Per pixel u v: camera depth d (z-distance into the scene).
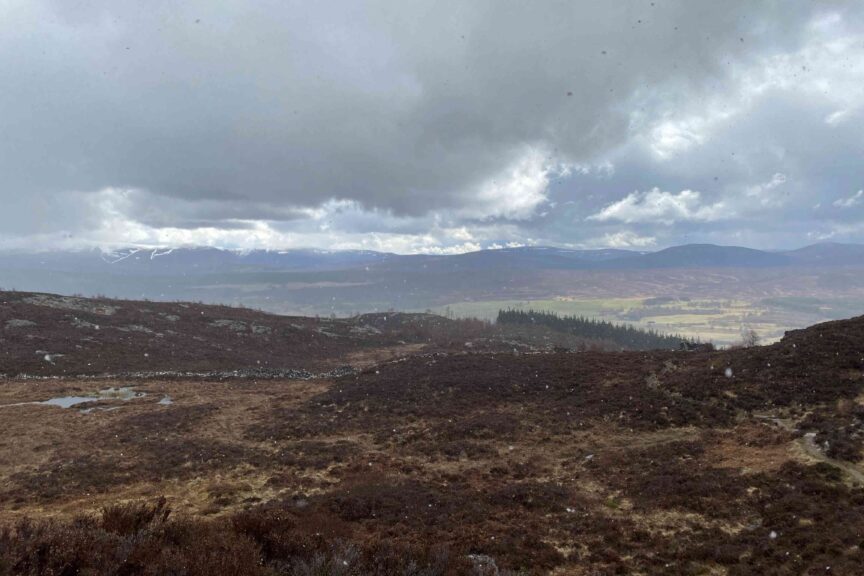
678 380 35.28
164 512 14.03
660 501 20.45
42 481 22.89
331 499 21.16
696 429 28.33
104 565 9.59
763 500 18.91
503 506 21.27
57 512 19.41
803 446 22.70
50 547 9.63
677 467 23.33
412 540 17.47
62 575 9.27
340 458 27.53
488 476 25.09
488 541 17.67
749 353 37.47
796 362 32.75
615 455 26.34
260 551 11.88
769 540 16.27
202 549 10.91
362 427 33.84
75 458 26.22
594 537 18.20
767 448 23.55
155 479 23.83
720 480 21.16
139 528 12.36
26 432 30.23
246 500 21.36
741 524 17.91
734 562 15.56
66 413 34.78
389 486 23.16
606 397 35.56
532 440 30.11
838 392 27.84
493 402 38.00
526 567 16.00
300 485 23.58
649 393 34.56
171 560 9.91
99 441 29.20
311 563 11.60
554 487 22.95
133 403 38.72
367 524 19.09
